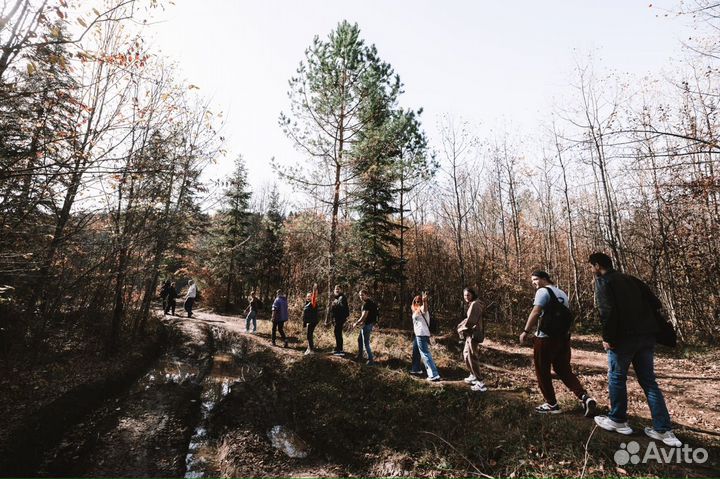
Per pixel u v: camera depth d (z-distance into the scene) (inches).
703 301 570.6
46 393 274.5
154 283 514.6
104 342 412.5
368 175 565.9
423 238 1091.3
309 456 236.4
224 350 484.4
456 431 232.4
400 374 316.5
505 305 848.3
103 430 246.2
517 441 201.3
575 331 752.3
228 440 247.8
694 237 540.4
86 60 167.6
